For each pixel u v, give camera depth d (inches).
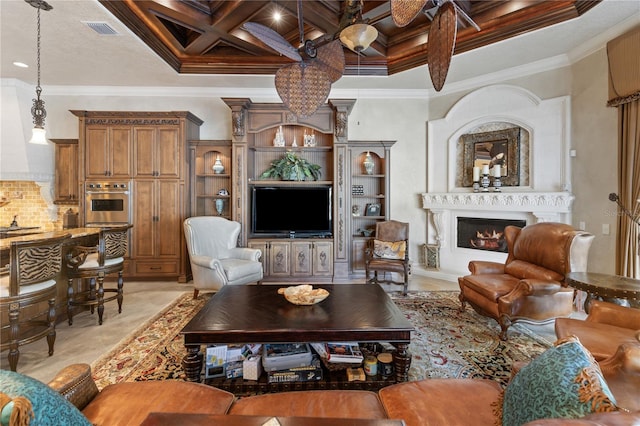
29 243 90.9
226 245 170.2
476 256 187.0
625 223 127.6
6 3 115.0
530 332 115.2
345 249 191.9
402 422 40.0
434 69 65.8
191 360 75.4
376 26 158.1
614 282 89.6
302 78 78.7
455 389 53.0
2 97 183.5
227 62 180.7
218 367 77.0
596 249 145.0
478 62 167.0
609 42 133.7
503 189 179.5
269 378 73.7
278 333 76.3
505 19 141.2
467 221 193.6
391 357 78.8
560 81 160.9
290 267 190.2
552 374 36.7
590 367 35.7
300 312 88.2
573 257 104.4
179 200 189.5
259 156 211.2
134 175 188.4
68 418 33.5
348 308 91.7
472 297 124.8
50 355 98.6
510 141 177.9
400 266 165.9
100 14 122.7
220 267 143.9
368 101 210.4
